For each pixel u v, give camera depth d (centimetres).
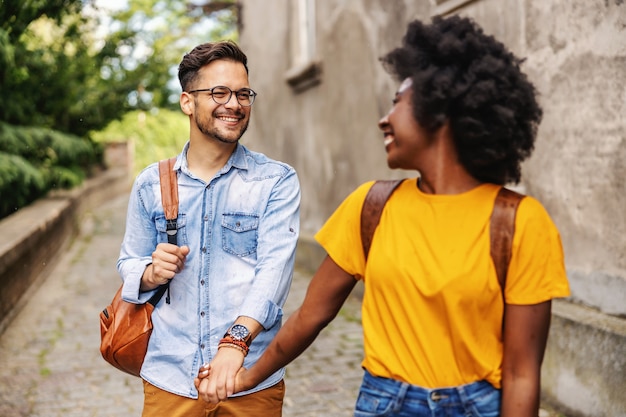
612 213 351
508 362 147
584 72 364
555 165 392
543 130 400
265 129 988
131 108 1202
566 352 367
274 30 931
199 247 215
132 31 1016
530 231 145
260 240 216
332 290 168
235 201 216
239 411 212
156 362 216
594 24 355
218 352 198
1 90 826
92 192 1550
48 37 912
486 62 145
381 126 158
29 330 583
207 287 214
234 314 214
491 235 146
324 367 476
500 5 436
